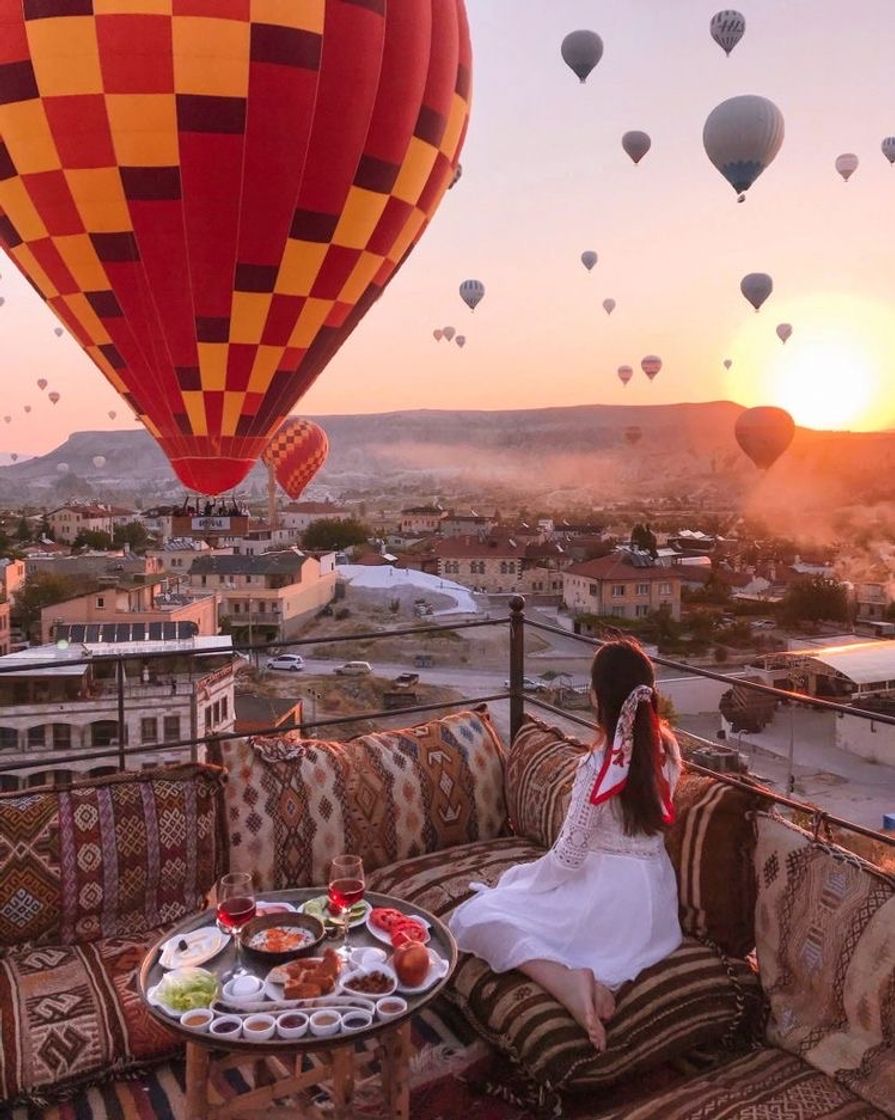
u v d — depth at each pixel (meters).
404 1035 2.93
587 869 3.58
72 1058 3.26
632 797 3.50
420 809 4.62
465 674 45.44
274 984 2.82
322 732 34.84
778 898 3.50
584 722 4.77
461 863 4.38
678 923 3.63
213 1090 3.16
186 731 23.42
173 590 54.84
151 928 3.97
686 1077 3.41
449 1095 3.37
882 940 3.12
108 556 62.81
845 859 3.35
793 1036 3.28
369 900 3.36
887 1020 3.06
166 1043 3.38
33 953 3.76
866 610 66.62
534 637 53.78
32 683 22.89
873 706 31.67
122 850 3.92
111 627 27.16
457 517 128.75
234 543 84.88
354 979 2.85
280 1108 3.03
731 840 3.68
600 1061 3.24
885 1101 2.92
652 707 3.56
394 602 62.84
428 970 2.89
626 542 105.75
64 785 3.96
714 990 3.45
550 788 4.53
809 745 32.84
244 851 4.19
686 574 76.69
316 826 4.33
